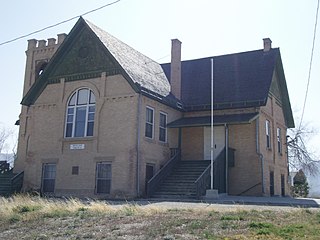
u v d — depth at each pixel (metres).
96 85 24.94
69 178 24.64
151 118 24.73
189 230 8.95
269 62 29.45
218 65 31.55
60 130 25.66
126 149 22.98
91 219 11.34
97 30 26.27
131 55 27.88
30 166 26.55
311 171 52.72
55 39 38.78
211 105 25.52
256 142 25.86
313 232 8.35
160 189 22.75
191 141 27.98
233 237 7.98
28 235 9.92
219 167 23.77
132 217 11.27
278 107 32.59
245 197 23.05
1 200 16.62
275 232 8.36
